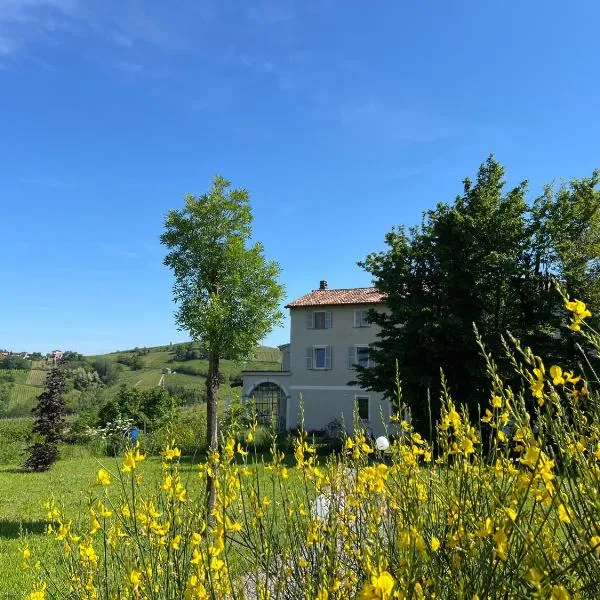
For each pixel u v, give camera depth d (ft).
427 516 6.53
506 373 53.36
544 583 4.35
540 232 61.82
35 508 34.09
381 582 4.04
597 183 62.59
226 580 7.20
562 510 4.86
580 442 5.40
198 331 26.81
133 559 8.85
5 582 16.38
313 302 111.75
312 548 7.78
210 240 27.43
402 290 65.67
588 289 57.98
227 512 8.04
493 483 5.72
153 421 82.89
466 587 5.18
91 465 60.75
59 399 61.52
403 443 7.71
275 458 8.94
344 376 107.24
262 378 110.01
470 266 60.29
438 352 59.06
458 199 66.85
